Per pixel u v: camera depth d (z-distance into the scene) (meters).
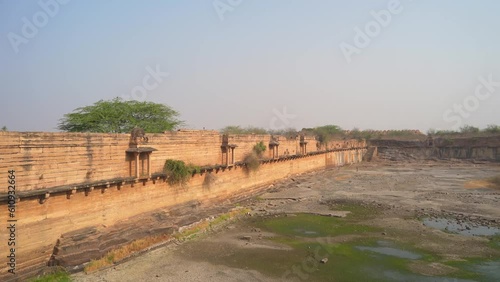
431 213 27.61
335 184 45.31
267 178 42.03
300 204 32.34
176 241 20.53
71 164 16.97
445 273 15.74
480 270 16.05
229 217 26.55
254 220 26.22
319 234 22.27
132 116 36.31
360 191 39.25
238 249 19.20
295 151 51.62
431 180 47.72
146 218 21.64
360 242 20.42
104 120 33.47
